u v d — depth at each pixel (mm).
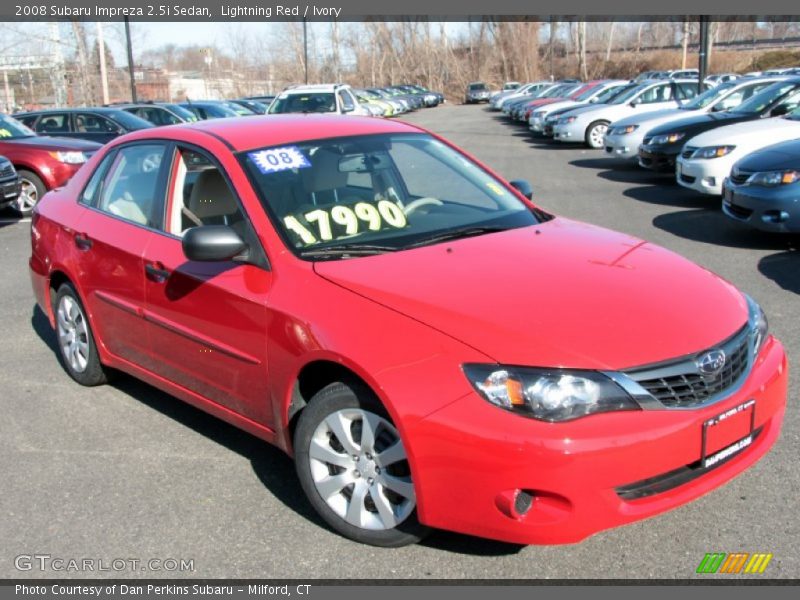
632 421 2797
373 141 4461
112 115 16766
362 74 77562
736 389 3086
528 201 4566
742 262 7762
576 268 3443
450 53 80875
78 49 35688
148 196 4461
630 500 2875
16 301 7449
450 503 2914
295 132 4355
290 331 3350
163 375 4352
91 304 4801
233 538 3424
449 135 27500
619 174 15375
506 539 2875
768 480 3643
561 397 2773
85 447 4336
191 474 3990
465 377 2867
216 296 3740
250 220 3758
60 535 3500
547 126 22656
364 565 3199
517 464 2744
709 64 54125
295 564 3227
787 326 5727
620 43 86125
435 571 3143
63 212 5129
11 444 4410
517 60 79625
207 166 4133
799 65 55562
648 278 3406
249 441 4340
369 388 3121
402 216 4031
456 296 3156
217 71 56406
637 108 20422
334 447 3354
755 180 8141
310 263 3539
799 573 3016
